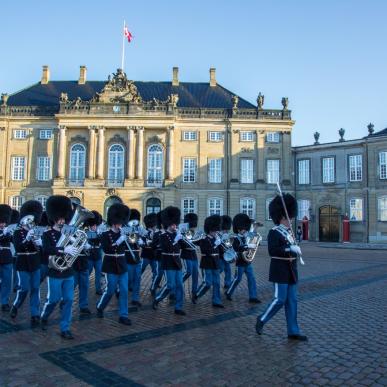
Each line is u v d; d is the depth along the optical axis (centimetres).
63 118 5134
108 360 793
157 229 1741
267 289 1631
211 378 704
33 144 5272
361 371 734
